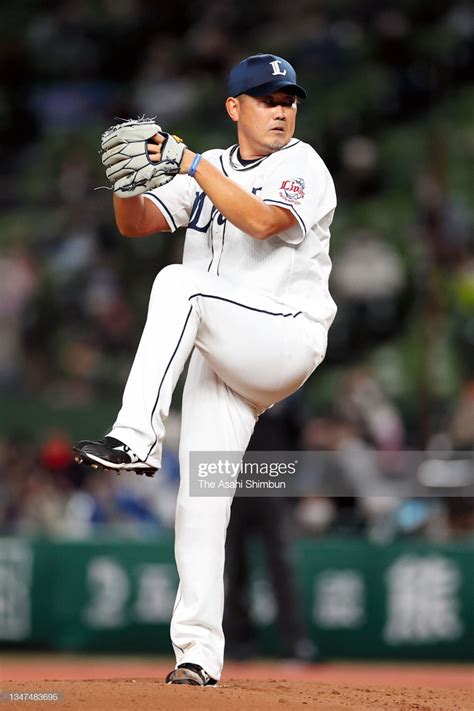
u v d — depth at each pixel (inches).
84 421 1659.7
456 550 1357.0
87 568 1380.4
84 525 1471.5
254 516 1164.5
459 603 1349.7
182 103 2314.2
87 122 2471.7
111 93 2541.8
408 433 1651.1
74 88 2554.1
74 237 2043.6
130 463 592.7
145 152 595.8
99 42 2593.5
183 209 665.0
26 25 2645.2
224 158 651.5
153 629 1365.7
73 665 1300.4
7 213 2234.3
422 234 1888.5
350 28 2375.7
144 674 1190.3
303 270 629.9
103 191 2139.5
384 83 2236.7
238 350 610.9
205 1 2566.4
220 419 642.2
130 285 1915.6
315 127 2149.4
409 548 1360.7
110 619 1371.8
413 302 1861.5
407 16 2357.3
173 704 559.5
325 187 639.8
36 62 2581.2
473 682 1189.1
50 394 1801.2
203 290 610.9
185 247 655.1
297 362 616.1
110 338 1854.1
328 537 1387.8
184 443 644.7
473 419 1402.6
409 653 1349.7
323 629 1352.1
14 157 2433.6
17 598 1386.6
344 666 1307.8
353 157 2095.2
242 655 1196.5
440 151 1947.6
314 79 2281.0
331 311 640.4
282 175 621.6
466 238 1866.4
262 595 1338.6
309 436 1370.6
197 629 637.3
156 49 2519.7
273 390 625.3
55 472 1557.6
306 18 2428.6
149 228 663.8
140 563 1375.5
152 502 1469.0
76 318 1889.8
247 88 632.4
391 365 1779.0
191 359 656.4
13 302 1895.9
